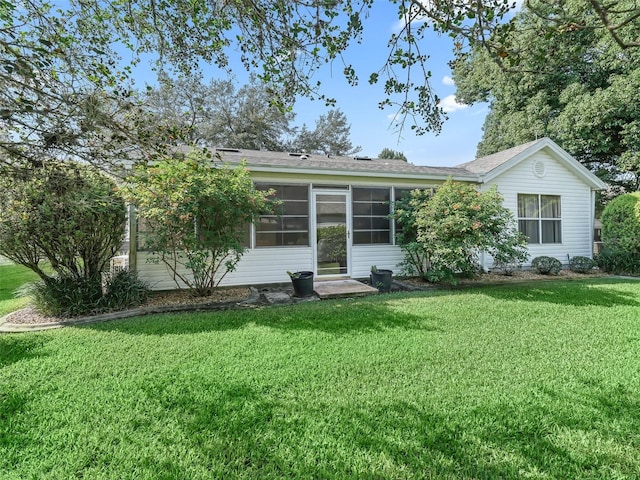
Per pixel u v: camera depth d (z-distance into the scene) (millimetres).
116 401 2354
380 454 1819
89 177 3447
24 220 4344
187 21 2824
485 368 2875
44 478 1659
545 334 3764
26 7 2207
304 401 2352
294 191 7477
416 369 2865
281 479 1653
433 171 8852
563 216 9758
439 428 2035
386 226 8250
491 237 6648
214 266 6215
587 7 1968
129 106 2385
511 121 14984
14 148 2238
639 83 10445
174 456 1809
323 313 4723
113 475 1681
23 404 2312
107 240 5273
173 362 3035
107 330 4027
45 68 2045
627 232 8594
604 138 12070
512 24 2113
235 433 1999
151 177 2830
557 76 13023
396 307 5027
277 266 7309
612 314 4578
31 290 4980
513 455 1807
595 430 2004
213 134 20125
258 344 3498
